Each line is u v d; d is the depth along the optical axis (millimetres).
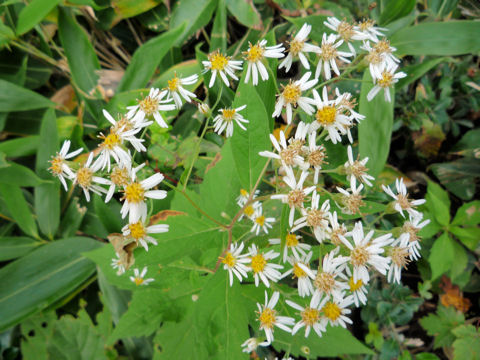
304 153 173
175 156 258
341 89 297
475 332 292
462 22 276
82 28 312
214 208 213
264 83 202
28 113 320
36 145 292
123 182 166
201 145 261
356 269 166
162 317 225
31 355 292
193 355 228
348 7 329
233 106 165
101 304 318
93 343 298
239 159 168
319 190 198
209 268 213
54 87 344
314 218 165
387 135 253
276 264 181
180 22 315
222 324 166
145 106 182
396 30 302
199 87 313
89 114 317
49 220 288
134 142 176
